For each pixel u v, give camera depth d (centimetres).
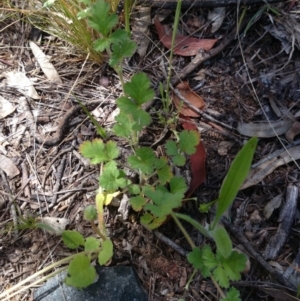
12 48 46
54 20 43
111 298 34
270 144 40
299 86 42
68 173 40
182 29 45
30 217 38
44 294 34
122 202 37
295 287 34
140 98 32
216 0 45
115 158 38
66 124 42
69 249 37
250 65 43
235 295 31
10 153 41
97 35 42
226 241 32
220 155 39
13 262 37
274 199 37
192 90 42
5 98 43
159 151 40
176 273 36
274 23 44
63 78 44
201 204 36
